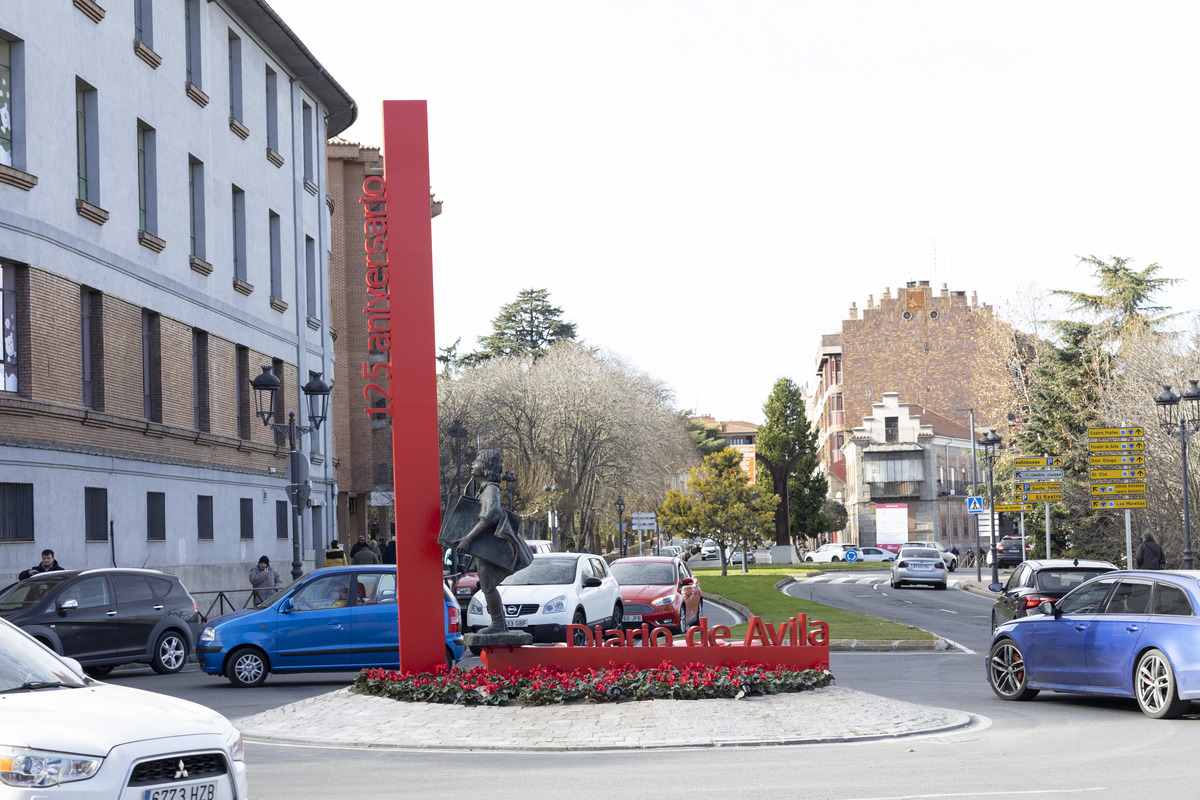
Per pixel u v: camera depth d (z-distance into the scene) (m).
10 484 21.91
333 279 52.34
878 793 8.80
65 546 23.39
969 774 9.64
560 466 65.88
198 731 6.69
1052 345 54.41
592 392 66.25
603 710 13.23
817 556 93.00
